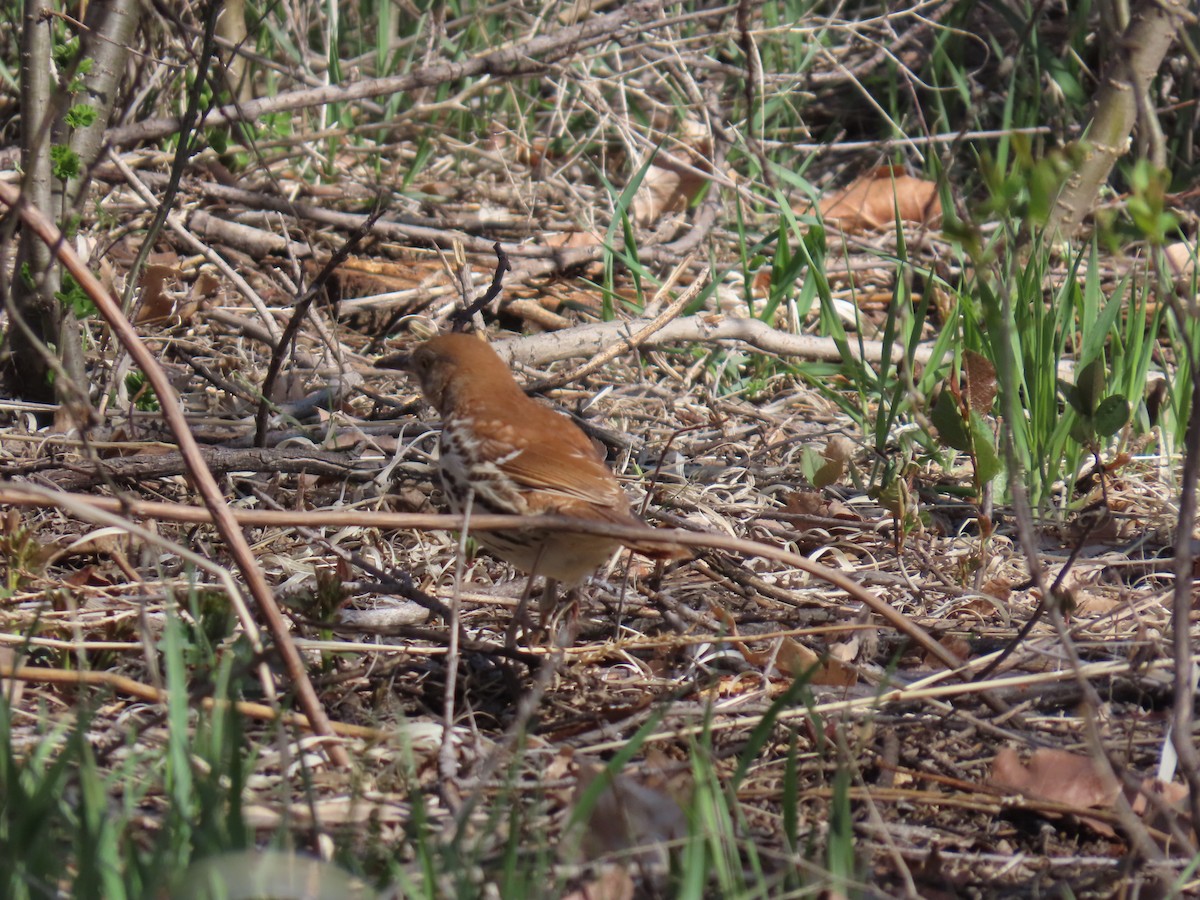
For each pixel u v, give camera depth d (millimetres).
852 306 14539
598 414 12281
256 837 6039
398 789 6543
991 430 10953
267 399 10180
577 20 16484
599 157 18281
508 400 8648
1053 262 15586
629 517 7930
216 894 4887
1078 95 16859
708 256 15547
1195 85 16594
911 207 16750
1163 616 8953
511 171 17406
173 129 13344
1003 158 15984
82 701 6082
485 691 7980
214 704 6152
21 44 10008
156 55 13547
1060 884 6266
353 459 10164
